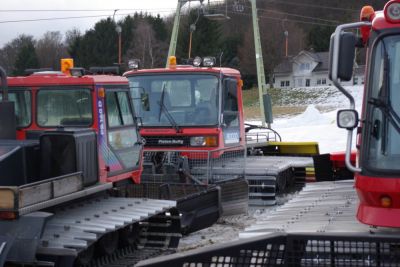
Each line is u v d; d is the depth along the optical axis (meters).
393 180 5.88
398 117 6.05
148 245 10.81
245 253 5.28
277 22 90.06
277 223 7.03
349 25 6.18
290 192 16.80
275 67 90.81
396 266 5.15
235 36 89.00
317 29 95.62
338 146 28.14
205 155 14.68
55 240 8.02
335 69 6.07
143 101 13.75
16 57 73.38
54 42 86.50
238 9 49.16
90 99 10.24
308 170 17.64
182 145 14.93
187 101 15.25
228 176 14.97
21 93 10.66
